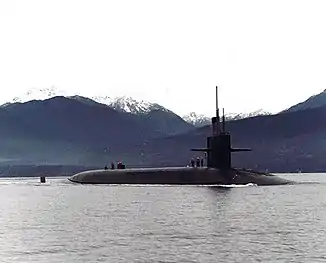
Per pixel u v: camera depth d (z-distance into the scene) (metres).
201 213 64.81
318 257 36.44
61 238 45.25
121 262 35.56
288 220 57.06
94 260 36.16
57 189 126.94
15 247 40.94
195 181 112.56
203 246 40.72
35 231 49.84
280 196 93.12
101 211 69.56
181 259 36.22
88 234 47.44
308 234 46.34
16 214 67.19
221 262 35.25
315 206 73.94
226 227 51.19
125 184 123.38
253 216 61.19
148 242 42.69
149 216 62.16
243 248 39.78
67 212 69.06
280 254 37.47
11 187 155.62
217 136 110.62
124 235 46.59
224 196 89.50
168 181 115.38
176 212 66.31
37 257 37.28
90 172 142.50
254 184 115.00
